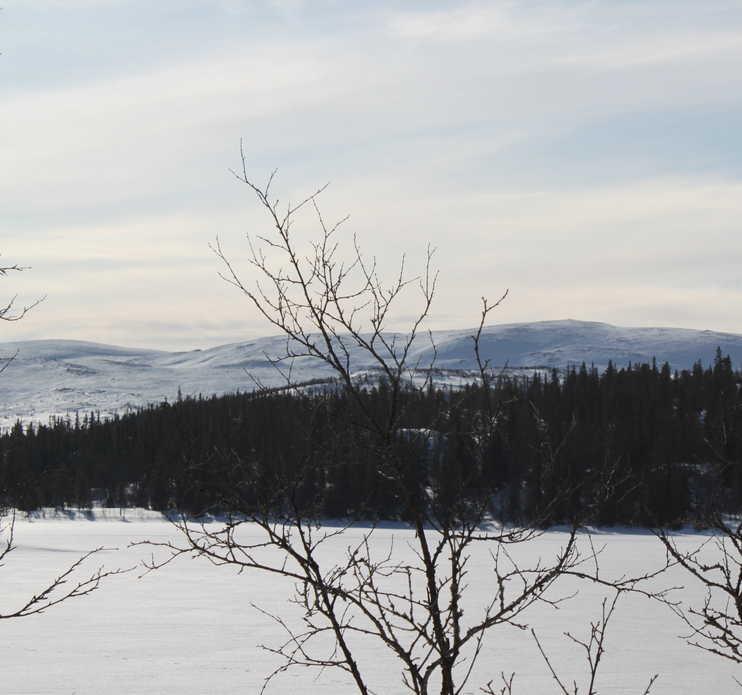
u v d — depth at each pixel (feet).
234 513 10.30
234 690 73.26
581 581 157.69
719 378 335.06
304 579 10.50
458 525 10.52
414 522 10.54
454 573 10.77
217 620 113.91
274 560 179.32
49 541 238.27
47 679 77.41
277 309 11.16
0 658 87.20
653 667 84.33
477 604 123.24
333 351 10.73
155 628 107.24
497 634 101.96
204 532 10.25
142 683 76.33
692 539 226.99
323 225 11.39
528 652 91.40
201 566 178.91
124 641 97.66
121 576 165.89
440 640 10.80
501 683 75.92
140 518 269.23
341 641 10.87
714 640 12.41
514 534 10.60
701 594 135.44
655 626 109.19
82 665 83.76
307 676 78.07
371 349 10.86
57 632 103.71
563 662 86.38
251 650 91.91
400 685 73.77
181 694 71.87
